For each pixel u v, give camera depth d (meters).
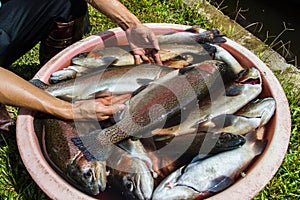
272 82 2.35
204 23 3.40
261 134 2.24
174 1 3.52
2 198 2.54
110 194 2.09
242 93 2.27
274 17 3.85
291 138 2.72
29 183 2.60
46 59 2.86
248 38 3.30
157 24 2.58
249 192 1.99
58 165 2.13
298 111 2.84
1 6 2.50
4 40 2.49
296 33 3.74
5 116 2.70
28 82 2.17
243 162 2.12
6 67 2.73
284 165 2.61
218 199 1.97
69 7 2.62
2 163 2.66
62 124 2.19
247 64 2.45
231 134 2.11
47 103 2.11
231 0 3.93
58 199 2.00
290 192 2.53
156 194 2.00
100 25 3.38
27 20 2.53
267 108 2.22
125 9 2.48
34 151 2.12
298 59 3.57
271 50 3.22
